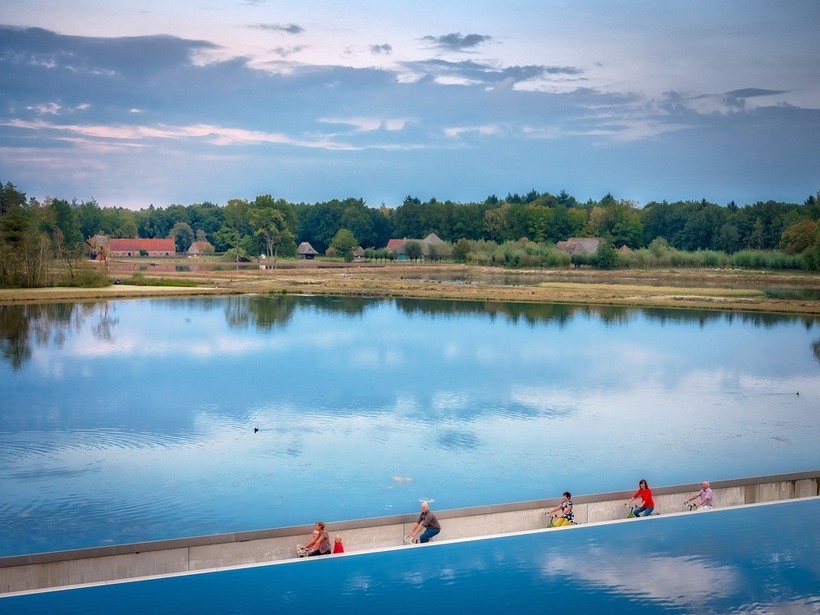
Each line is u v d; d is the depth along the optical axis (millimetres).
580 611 20719
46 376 61594
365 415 49500
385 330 88938
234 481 36188
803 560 23891
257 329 88438
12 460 39281
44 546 28594
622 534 25672
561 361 70750
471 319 99375
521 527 28219
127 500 33531
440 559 23688
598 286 146000
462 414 50094
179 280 139625
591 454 41188
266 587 21781
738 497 31031
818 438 45219
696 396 56969
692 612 20719
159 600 20891
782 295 134125
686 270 196625
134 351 73375
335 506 33031
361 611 20531
